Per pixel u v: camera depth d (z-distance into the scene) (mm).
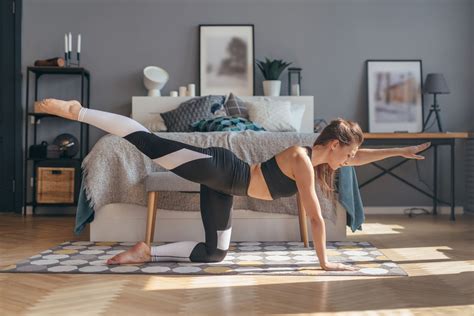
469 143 5832
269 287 2414
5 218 5414
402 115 5949
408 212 5895
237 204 3736
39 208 5887
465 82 5977
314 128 5824
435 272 2744
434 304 2137
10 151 5949
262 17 6027
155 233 3770
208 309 2064
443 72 5988
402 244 3680
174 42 6043
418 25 6004
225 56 6016
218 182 2615
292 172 2609
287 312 2025
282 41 6023
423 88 5945
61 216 5625
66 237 4047
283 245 3580
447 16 5988
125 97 6023
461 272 2744
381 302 2164
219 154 2613
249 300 2195
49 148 5652
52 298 2225
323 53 6023
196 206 3734
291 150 2617
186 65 6035
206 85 6008
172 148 2557
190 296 2260
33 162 5898
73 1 6020
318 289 2379
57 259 3064
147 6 6043
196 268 2805
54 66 5641
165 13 6047
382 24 6008
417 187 5902
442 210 5852
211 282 2514
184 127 5434
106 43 6023
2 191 5953
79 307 2090
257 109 5441
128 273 2689
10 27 5988
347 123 2623
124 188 3721
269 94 5805
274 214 3752
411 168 5902
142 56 6027
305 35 6027
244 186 2646
